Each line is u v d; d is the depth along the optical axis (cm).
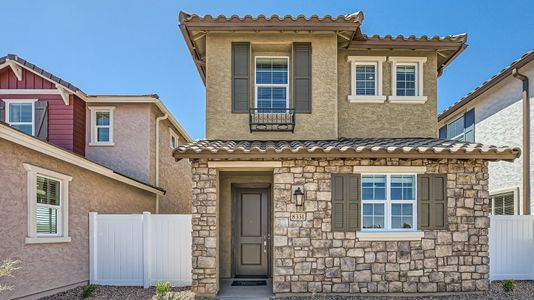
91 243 1063
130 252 1055
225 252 1107
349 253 923
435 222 935
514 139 1359
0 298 758
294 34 1107
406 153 897
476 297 904
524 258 1058
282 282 915
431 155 900
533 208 1250
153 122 1594
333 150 891
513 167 1363
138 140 1529
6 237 775
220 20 1059
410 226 952
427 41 1130
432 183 942
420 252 927
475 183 947
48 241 893
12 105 1380
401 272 920
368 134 1152
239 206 1132
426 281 920
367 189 959
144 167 1520
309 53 1106
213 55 1104
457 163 950
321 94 1099
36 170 861
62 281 948
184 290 986
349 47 1156
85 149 1503
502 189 1417
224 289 983
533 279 1052
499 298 895
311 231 927
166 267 1038
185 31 1086
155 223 1051
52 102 1390
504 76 1354
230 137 1088
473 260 930
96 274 1053
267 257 1119
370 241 928
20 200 819
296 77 1100
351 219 934
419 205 938
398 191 959
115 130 1529
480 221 938
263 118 1091
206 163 945
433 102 1166
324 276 917
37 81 1389
